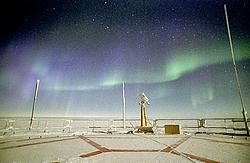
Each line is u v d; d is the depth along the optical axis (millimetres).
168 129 14367
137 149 5785
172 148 6012
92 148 6008
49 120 12734
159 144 7145
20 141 8148
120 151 5371
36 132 11852
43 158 4309
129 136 11477
